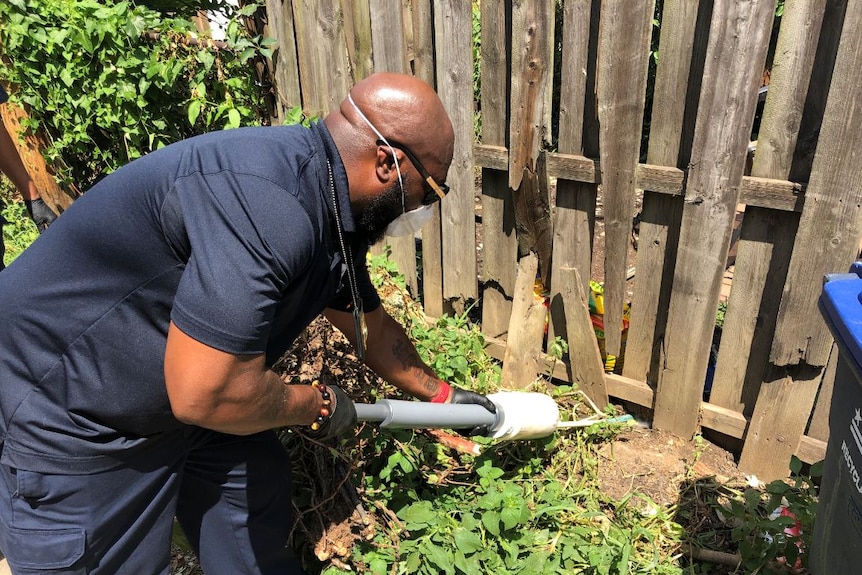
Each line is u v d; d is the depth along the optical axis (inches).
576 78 91.5
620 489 96.7
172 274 51.3
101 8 124.6
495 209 110.3
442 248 120.3
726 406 99.3
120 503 60.7
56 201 146.6
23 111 135.4
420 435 94.6
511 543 81.7
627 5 83.0
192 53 130.2
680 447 103.1
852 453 51.0
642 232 96.3
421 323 119.3
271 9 123.6
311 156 50.8
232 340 45.7
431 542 82.4
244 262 45.5
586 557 81.6
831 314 51.1
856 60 70.9
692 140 87.0
